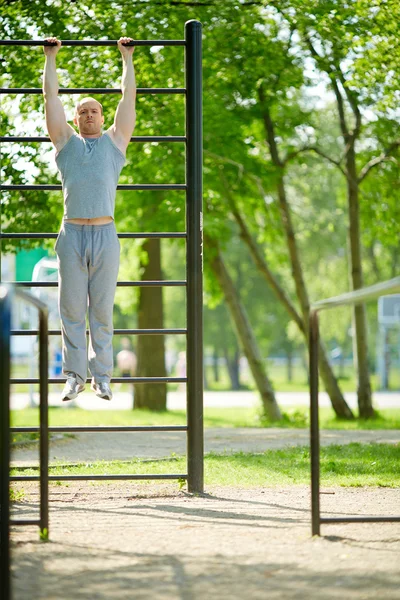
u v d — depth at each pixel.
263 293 58.44
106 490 10.23
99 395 8.30
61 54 16.62
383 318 52.38
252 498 9.33
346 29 19.19
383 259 48.47
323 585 5.61
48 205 17.84
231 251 56.69
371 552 6.47
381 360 54.16
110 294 8.45
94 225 8.42
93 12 17.42
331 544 6.75
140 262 28.77
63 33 16.72
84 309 8.45
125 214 24.45
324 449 14.13
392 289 5.38
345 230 44.81
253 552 6.52
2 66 15.70
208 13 18.78
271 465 12.09
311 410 7.00
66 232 8.41
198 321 9.69
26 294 5.74
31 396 31.42
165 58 18.50
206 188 22.73
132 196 23.34
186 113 9.93
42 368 7.00
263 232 26.91
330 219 36.44
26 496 9.74
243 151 23.28
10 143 15.45
